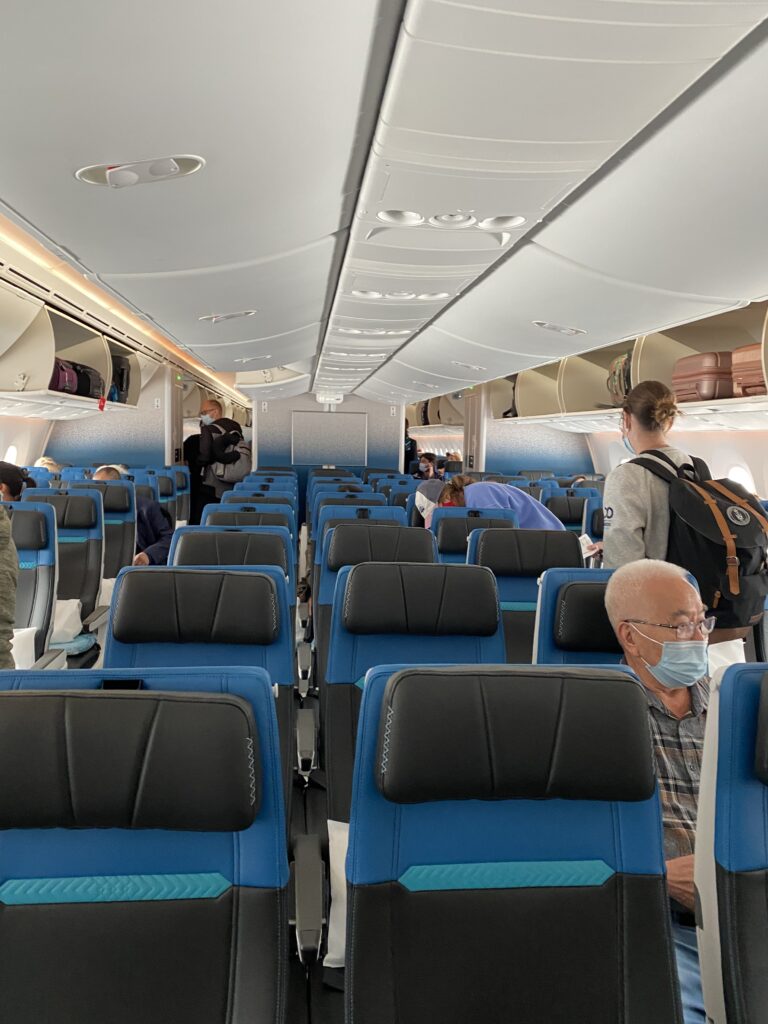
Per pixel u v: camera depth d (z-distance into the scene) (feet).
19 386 31.04
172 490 34.27
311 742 8.64
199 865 4.26
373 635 8.67
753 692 4.47
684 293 14.34
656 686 6.54
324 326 24.21
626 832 4.47
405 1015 4.16
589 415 35.70
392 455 49.39
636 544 9.24
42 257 24.53
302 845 6.18
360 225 11.93
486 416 48.42
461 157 8.81
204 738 3.95
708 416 25.61
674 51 6.31
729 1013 4.41
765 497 28.71
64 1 5.58
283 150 8.77
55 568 14.71
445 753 4.09
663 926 4.40
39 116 7.47
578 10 5.71
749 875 4.44
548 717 4.18
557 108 7.48
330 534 12.99
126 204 10.24
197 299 16.78
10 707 3.92
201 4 5.74
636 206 10.40
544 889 4.39
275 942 4.23
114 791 3.92
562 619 7.46
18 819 3.93
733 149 8.32
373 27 6.35
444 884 4.33
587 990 4.28
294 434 48.78
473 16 5.83
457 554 16.71
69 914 4.17
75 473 35.47
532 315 17.83
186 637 7.80
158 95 7.17
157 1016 4.12
